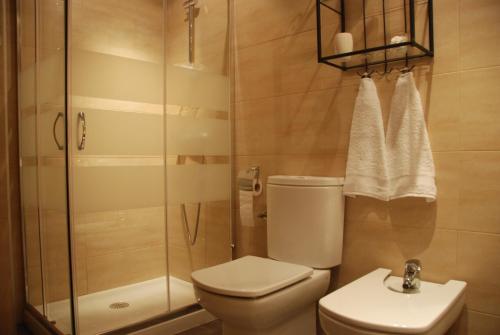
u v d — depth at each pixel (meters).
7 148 2.26
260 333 1.52
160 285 2.70
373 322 1.13
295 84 2.04
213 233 2.49
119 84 2.03
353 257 1.82
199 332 2.18
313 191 1.75
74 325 1.79
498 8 1.42
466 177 1.50
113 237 2.55
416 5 1.61
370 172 1.65
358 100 1.70
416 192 1.53
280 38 2.10
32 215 2.20
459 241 1.52
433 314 1.18
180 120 2.25
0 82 2.24
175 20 2.69
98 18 2.47
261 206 2.22
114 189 1.98
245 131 2.29
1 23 2.23
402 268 1.67
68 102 1.78
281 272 1.63
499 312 1.43
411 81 1.58
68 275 1.81
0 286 2.21
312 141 1.97
